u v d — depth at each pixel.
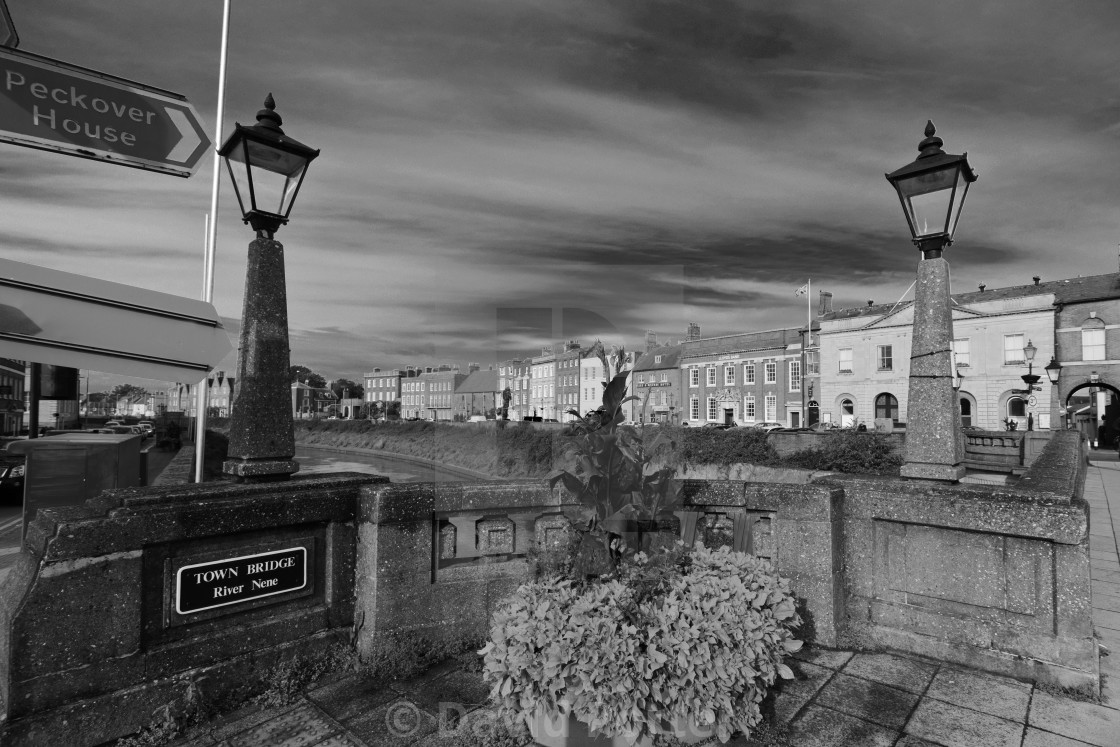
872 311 41.56
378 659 3.51
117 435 8.84
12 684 2.52
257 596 3.35
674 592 2.67
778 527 4.04
